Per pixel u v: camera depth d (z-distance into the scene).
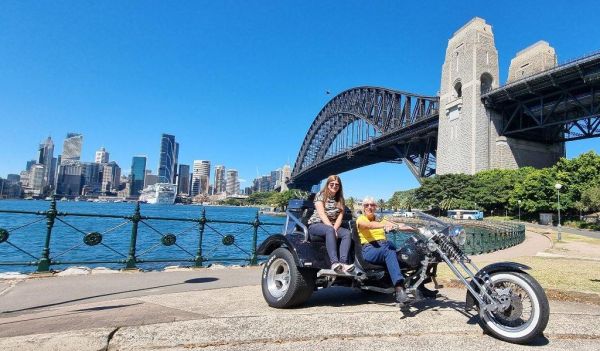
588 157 60.44
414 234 4.72
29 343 3.24
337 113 148.50
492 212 76.56
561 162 63.81
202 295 5.59
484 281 4.10
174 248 25.00
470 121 80.69
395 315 4.53
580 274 8.72
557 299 6.14
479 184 74.56
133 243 8.34
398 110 109.62
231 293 5.81
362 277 4.70
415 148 106.94
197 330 3.76
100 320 4.04
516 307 3.81
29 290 5.66
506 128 81.38
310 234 5.03
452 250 4.32
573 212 63.56
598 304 5.79
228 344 3.48
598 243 26.81
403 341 3.71
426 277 4.59
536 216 65.94
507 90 74.19
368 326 4.06
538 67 88.94
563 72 63.06
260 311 4.70
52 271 7.28
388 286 4.81
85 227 45.91
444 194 77.81
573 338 4.03
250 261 10.14
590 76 60.28
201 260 9.45
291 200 5.73
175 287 6.22
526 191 64.94
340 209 5.14
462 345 3.65
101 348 3.22
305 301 5.22
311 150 175.25
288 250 5.02
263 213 129.88
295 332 3.81
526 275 3.87
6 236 7.06
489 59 82.38
